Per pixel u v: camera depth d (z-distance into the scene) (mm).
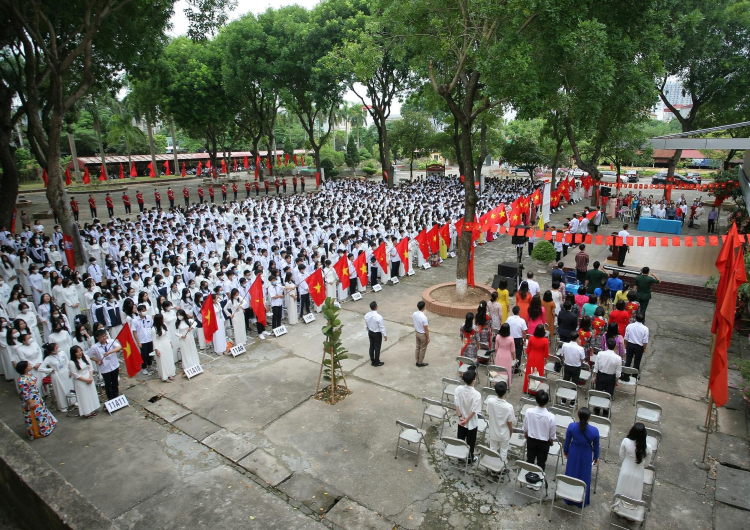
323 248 17516
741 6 25438
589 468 6371
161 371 10328
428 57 14406
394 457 7719
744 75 26141
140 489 7121
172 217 23969
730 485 6914
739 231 19016
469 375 7082
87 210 34250
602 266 16906
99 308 11602
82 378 8883
